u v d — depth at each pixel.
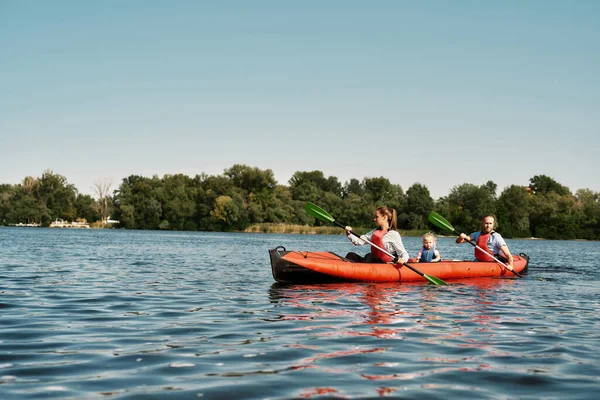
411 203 72.31
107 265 13.42
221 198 73.06
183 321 5.75
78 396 3.22
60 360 4.05
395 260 9.70
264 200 76.69
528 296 8.28
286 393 3.32
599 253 27.48
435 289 8.87
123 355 4.22
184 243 31.03
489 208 67.50
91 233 52.28
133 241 32.53
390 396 3.30
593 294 8.66
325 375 3.72
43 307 6.55
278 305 6.93
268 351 4.39
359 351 4.42
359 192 114.56
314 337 4.96
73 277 10.21
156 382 3.52
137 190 78.75
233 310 6.51
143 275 10.92
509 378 3.71
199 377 3.64
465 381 3.62
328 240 44.09
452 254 23.89
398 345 4.67
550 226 68.56
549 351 4.53
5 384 3.43
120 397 3.21
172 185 78.94
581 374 3.82
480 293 8.50
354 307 6.81
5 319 5.70
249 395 3.28
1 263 13.27
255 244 31.36
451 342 4.83
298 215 79.50
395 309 6.70
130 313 6.23
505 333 5.30
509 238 67.75
